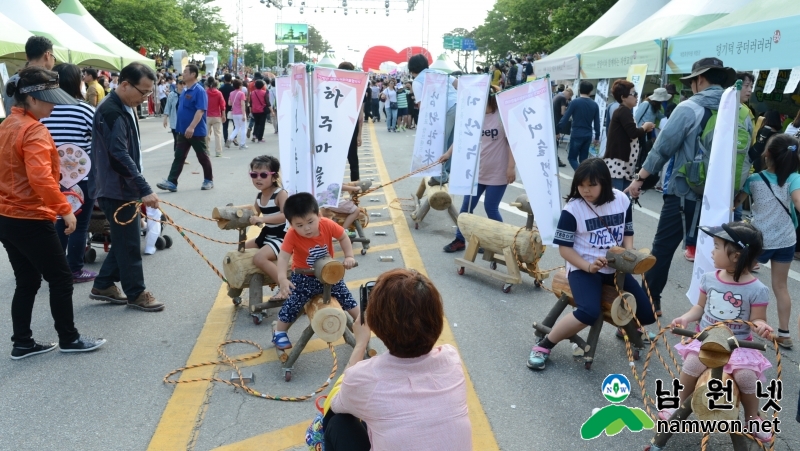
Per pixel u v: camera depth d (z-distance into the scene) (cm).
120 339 467
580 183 407
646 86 1455
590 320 400
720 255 332
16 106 401
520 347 462
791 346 472
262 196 517
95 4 3066
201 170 1244
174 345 458
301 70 526
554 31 2711
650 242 761
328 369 427
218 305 537
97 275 545
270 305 496
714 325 304
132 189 497
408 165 1380
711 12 1113
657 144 478
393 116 2234
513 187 1140
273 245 492
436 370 229
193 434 346
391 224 838
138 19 3438
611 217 413
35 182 389
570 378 415
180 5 4550
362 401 225
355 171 973
